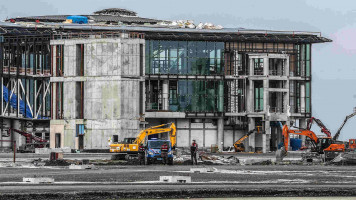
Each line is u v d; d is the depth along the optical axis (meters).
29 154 173.50
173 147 143.38
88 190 63.31
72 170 98.75
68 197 60.03
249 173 91.19
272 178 81.25
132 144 141.50
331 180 78.69
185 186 67.94
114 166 112.31
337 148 167.62
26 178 74.06
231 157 133.38
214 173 91.00
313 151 169.75
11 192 61.50
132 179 78.75
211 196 62.47
